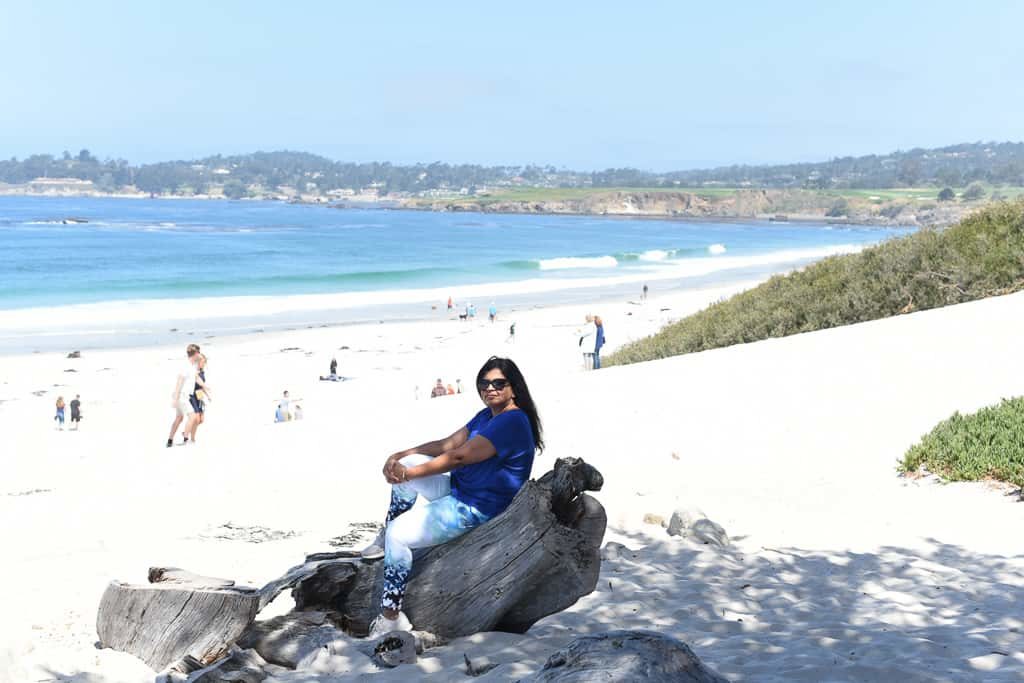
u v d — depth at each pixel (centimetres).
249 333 5244
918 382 1304
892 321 1695
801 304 2134
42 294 6969
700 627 544
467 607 478
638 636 325
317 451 1295
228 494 1026
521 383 486
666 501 904
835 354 1527
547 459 1145
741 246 16000
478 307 6612
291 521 860
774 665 459
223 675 435
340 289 7794
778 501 912
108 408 3341
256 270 9425
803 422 1213
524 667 431
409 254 12494
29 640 504
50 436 2717
